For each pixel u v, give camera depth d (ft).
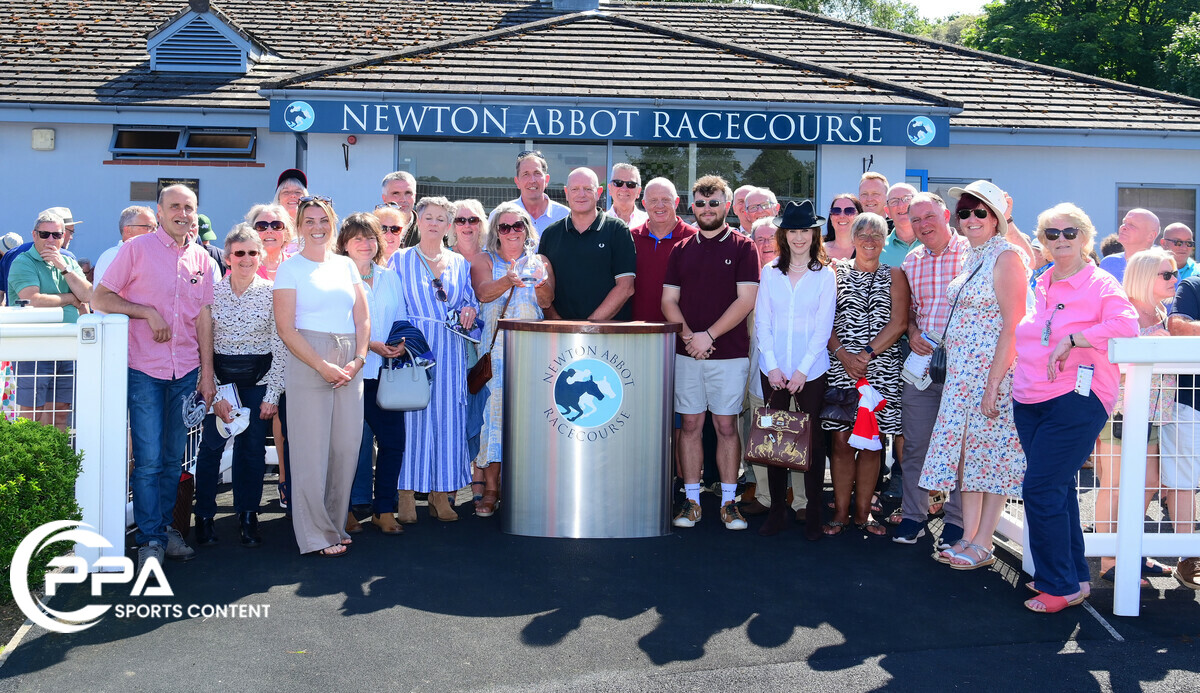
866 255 19.86
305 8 52.54
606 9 54.39
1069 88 45.34
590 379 19.04
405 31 50.39
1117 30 98.73
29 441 15.38
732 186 37.93
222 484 23.97
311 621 14.53
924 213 19.19
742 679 12.80
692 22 51.88
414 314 19.74
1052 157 42.73
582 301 20.98
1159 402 16.55
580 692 12.36
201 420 18.17
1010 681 12.87
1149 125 41.45
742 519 20.20
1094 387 15.31
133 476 17.22
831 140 36.11
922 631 14.53
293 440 17.66
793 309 19.56
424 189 37.22
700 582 16.56
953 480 17.28
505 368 19.61
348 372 17.62
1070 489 15.99
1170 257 18.94
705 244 20.03
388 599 15.48
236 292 17.92
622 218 24.40
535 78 36.73
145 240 17.38
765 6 55.31
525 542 18.85
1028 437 15.87
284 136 42.73
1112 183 42.96
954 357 17.33
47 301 22.99
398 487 19.99
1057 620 15.11
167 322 17.37
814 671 13.06
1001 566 17.81
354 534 19.35
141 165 42.37
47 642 13.70
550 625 14.49
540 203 24.00
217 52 44.62
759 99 35.65
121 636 13.92
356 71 36.68
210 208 42.70
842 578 16.93
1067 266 15.61
